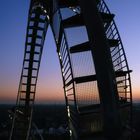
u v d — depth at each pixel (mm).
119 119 10805
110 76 10992
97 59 11148
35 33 25359
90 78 14797
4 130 57719
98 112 14109
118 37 16547
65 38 15641
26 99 27562
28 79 27078
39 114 127375
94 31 11336
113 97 10844
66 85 17875
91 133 13750
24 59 26453
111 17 16688
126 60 16188
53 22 20375
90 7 11586
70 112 18047
